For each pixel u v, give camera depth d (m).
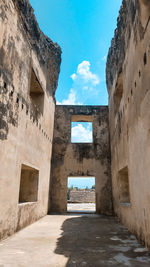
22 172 7.71
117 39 7.92
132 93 5.36
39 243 4.34
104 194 10.61
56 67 10.82
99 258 3.38
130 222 5.74
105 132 11.64
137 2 4.59
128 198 7.88
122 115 7.08
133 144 5.29
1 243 4.24
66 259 3.31
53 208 10.50
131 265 3.05
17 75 5.46
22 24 5.94
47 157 9.50
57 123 11.82
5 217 4.62
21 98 5.76
